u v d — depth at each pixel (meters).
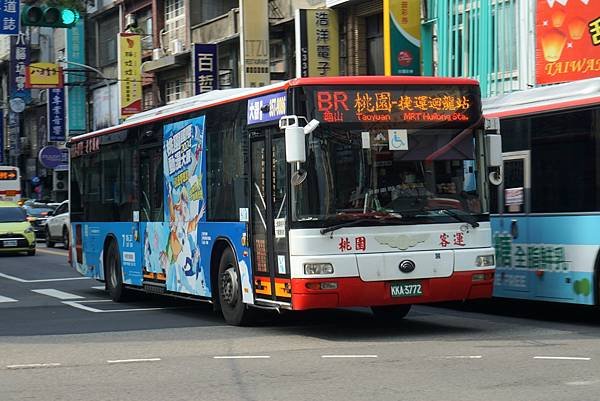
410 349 11.79
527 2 23.75
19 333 14.41
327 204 12.48
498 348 11.70
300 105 12.58
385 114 12.80
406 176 12.80
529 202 14.66
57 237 40.12
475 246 13.05
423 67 27.31
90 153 21.03
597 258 13.49
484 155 13.26
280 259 12.92
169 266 16.84
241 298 14.41
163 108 17.39
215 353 11.82
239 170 14.18
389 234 12.62
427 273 12.70
